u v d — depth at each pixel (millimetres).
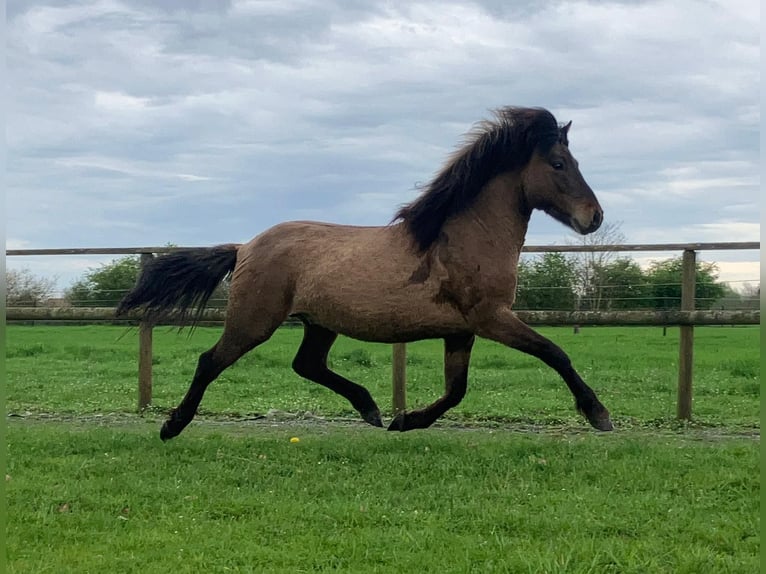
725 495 4609
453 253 5918
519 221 6125
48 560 3695
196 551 3787
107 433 6613
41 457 5773
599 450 5734
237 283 6434
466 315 5930
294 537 4008
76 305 10523
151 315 6934
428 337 6137
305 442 6215
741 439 6672
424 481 5047
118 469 5406
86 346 17812
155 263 6840
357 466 5438
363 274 6035
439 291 5918
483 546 3822
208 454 5844
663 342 20859
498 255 5961
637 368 13289
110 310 8727
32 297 10352
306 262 6266
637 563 3562
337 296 6078
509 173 6094
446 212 6016
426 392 10055
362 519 4266
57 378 11633
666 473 5055
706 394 9812
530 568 3496
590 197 5992
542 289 10531
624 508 4355
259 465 5469
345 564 3658
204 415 8227
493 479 5004
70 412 8477
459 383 6324
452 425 7562
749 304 8602
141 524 4258
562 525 4082
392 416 8164
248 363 13664
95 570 3568
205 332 23953
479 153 6012
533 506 4453
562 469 5215
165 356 15391
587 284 10906
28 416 8219
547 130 6059
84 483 5008
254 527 4160
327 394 9930
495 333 5906
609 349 18109
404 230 6078
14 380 11297
